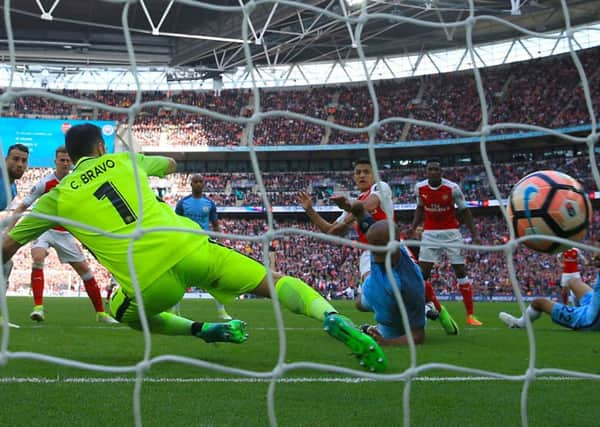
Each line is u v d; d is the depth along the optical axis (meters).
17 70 40.78
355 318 10.40
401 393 3.53
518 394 3.56
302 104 42.59
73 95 41.69
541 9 32.91
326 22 33.50
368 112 41.22
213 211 9.59
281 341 2.25
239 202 39.31
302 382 3.80
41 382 3.63
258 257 35.66
